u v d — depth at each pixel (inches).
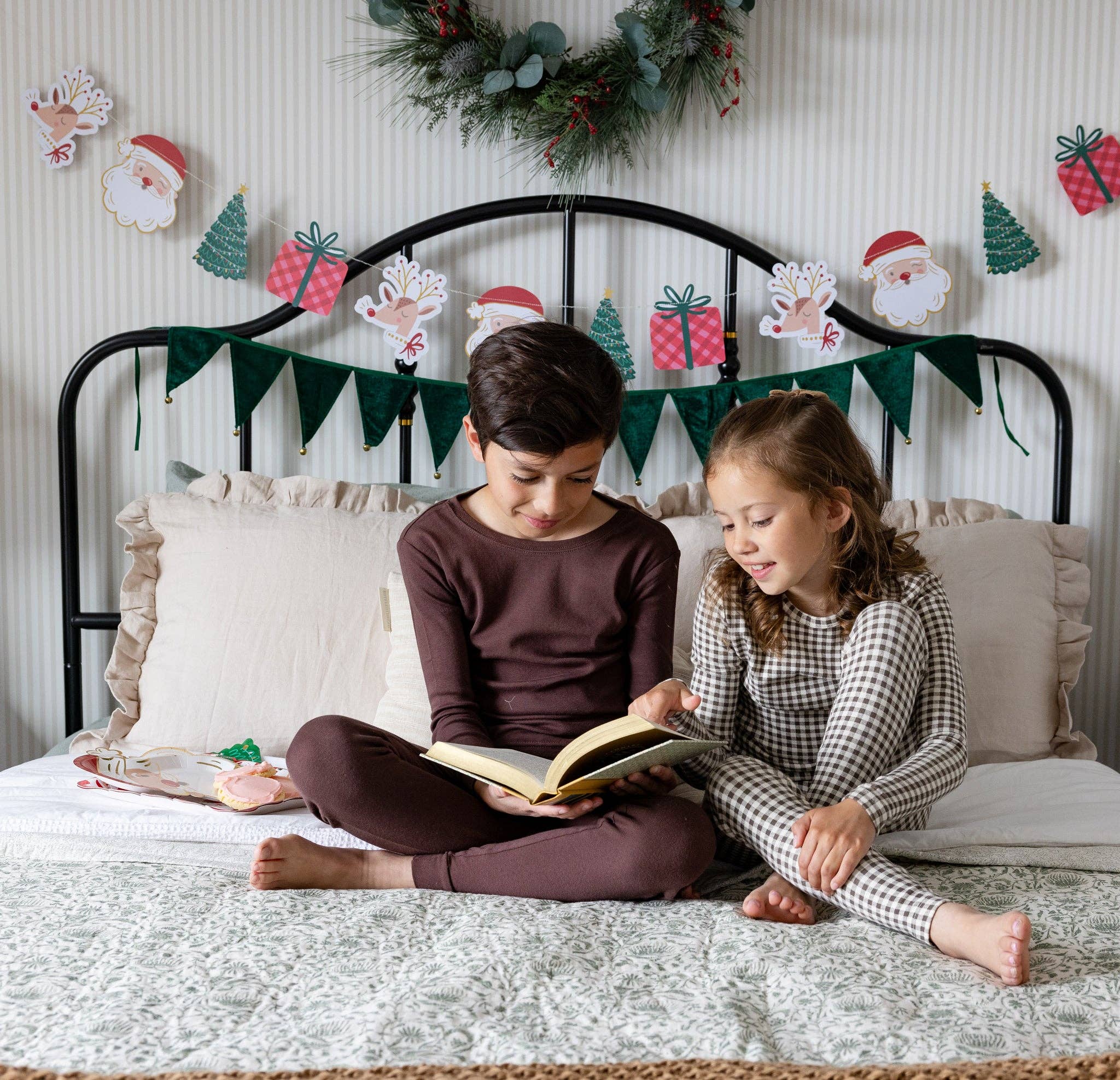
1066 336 76.7
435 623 48.6
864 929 36.9
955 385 76.3
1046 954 35.0
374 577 62.8
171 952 33.0
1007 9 75.0
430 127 73.4
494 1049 27.5
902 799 39.8
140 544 64.3
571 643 48.6
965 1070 25.6
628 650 49.8
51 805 47.7
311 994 30.4
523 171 75.0
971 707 61.5
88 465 74.3
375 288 75.1
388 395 72.1
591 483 46.3
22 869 41.9
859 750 42.5
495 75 69.9
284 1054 26.8
